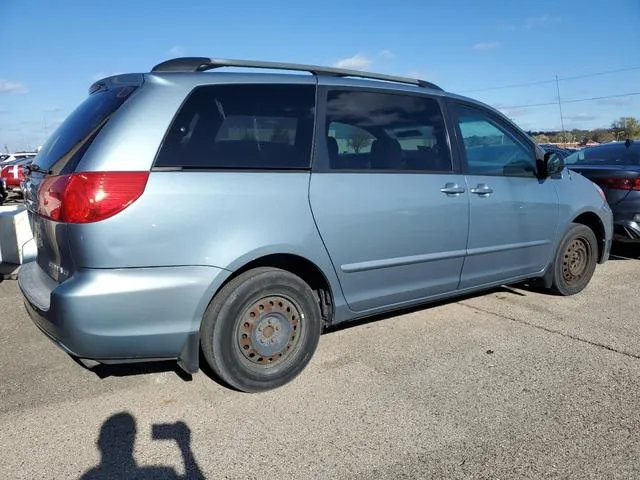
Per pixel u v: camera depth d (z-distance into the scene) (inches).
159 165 113.5
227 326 122.0
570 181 202.5
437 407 122.7
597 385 133.7
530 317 183.9
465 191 162.6
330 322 143.0
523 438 110.3
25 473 98.8
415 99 158.6
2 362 146.3
